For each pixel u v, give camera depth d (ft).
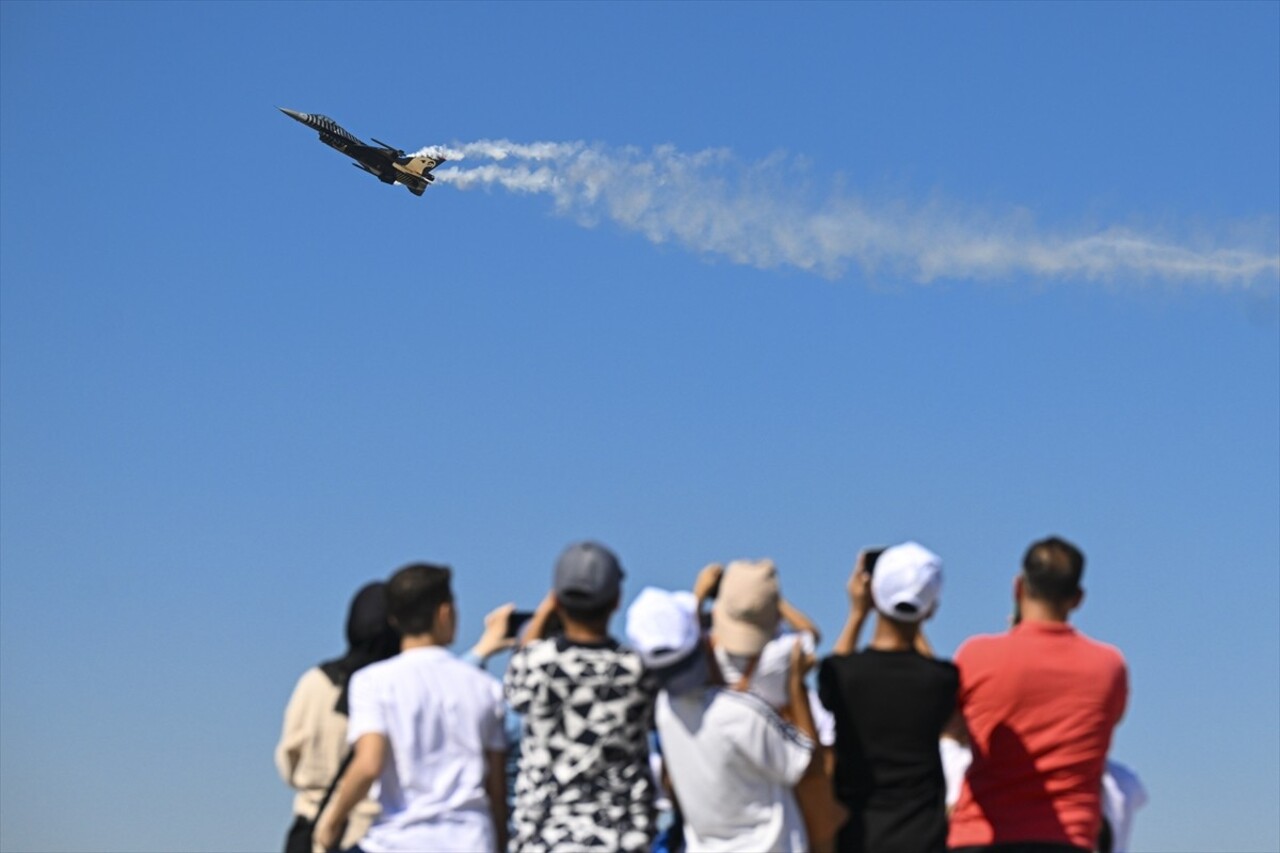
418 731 85.76
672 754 84.99
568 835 81.87
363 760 84.33
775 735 83.82
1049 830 86.48
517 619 95.55
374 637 94.68
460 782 86.02
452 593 88.22
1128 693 90.17
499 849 88.43
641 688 83.46
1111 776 95.86
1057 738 87.15
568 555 83.87
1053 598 88.69
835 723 88.22
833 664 87.81
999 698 87.71
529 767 83.82
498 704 88.12
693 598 87.51
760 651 84.58
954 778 102.01
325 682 95.25
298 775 94.63
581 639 84.17
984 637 89.92
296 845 93.76
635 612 83.30
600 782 83.05
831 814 85.97
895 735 86.17
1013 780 87.51
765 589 84.28
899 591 85.97
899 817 85.87
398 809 86.02
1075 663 87.86
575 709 83.05
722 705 83.71
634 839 82.74
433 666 86.89
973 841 87.86
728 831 84.74
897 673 86.48
